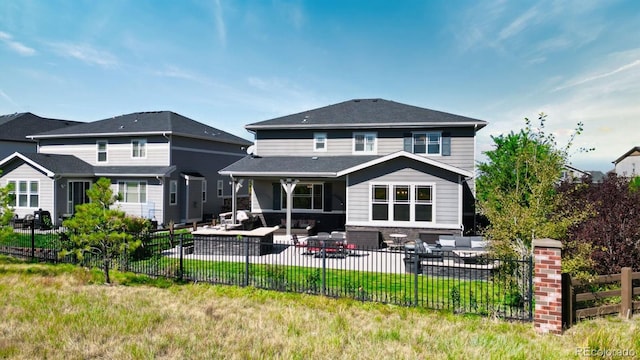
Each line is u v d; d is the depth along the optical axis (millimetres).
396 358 5375
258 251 14117
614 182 9703
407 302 8562
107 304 8031
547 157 9156
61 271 11359
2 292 8797
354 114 21875
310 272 11320
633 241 8828
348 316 7617
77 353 5438
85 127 27219
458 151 19375
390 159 16234
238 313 7660
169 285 10117
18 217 22578
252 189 21000
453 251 11406
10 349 5469
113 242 10375
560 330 6715
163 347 5723
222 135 29688
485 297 8938
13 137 30719
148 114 28406
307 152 21359
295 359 5305
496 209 10578
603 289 8578
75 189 24469
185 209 24922
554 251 6770
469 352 5617
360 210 16594
